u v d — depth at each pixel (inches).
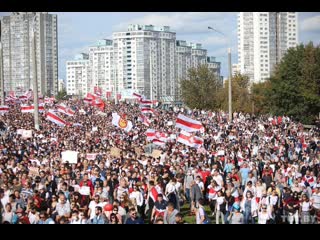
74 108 3914.9
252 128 2760.8
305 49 3708.2
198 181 1071.6
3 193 850.1
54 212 801.6
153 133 1729.8
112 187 996.6
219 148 1612.9
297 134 2487.7
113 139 1961.1
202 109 4616.1
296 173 1159.6
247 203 936.3
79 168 1157.7
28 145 1631.4
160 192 961.5
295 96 3683.6
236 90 4626.0
